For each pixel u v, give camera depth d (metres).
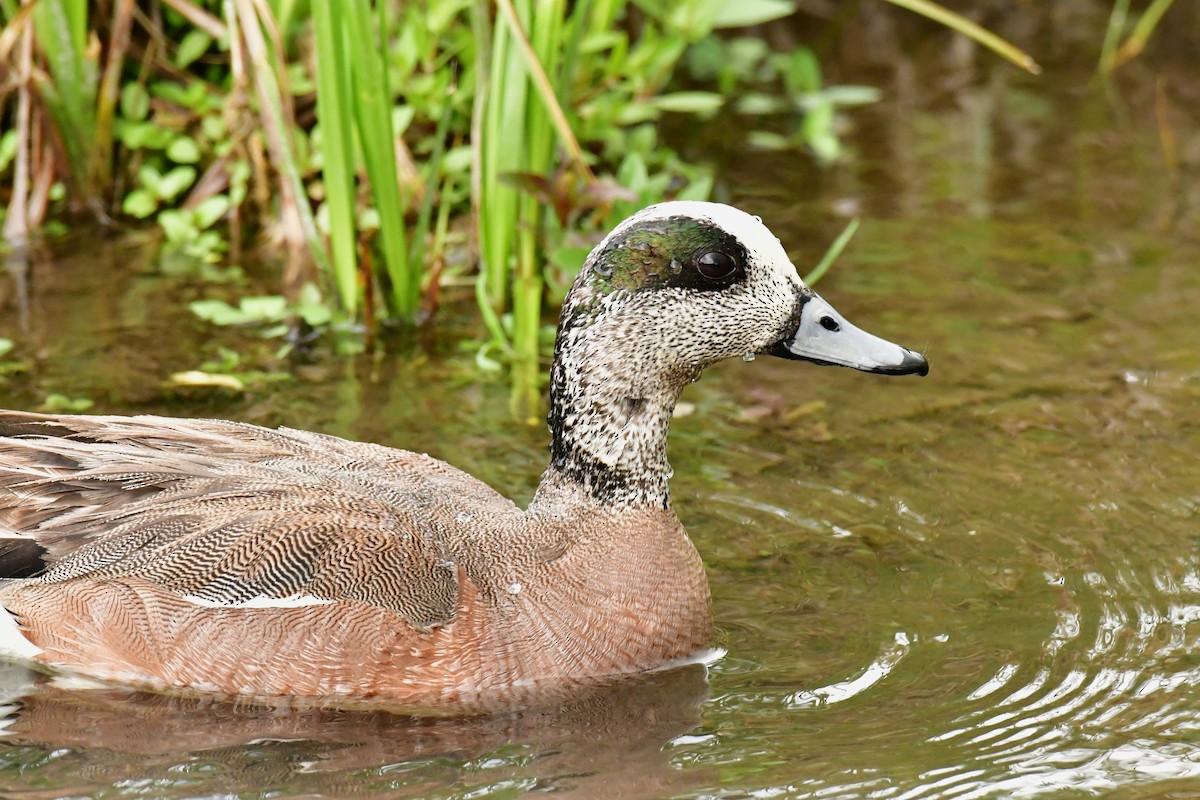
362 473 9.52
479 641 8.73
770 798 7.84
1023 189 15.58
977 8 19.30
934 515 10.65
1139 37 18.00
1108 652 9.12
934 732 8.40
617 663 8.98
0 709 8.59
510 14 11.56
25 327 12.95
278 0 13.50
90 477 9.18
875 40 18.61
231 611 8.72
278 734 8.42
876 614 9.59
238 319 13.11
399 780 7.99
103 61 15.05
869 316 13.27
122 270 14.01
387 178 12.72
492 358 12.87
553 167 13.05
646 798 7.85
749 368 12.74
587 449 9.21
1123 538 10.32
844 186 15.63
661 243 9.03
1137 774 8.00
